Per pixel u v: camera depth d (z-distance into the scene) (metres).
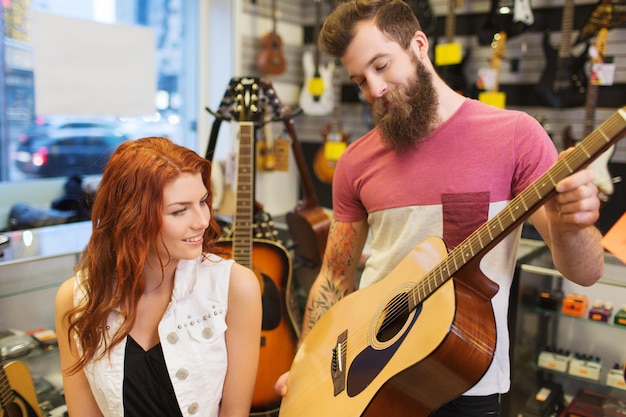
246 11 3.59
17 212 2.88
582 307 2.23
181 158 1.21
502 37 2.92
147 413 1.29
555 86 2.81
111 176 1.21
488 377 1.31
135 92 3.17
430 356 1.04
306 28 3.93
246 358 1.35
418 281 1.22
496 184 1.31
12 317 2.36
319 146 3.86
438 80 1.41
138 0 3.33
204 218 1.22
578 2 2.84
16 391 1.97
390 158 1.46
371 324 1.33
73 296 1.34
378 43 1.32
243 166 2.22
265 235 2.51
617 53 2.78
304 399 1.38
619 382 2.31
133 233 1.18
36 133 2.97
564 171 0.92
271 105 2.42
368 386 1.17
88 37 2.92
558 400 2.49
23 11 2.84
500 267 1.31
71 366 1.35
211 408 1.32
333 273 1.68
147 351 1.29
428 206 1.38
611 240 1.00
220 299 1.32
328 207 3.84
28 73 2.90
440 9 3.28
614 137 0.85
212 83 3.70
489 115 1.35
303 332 1.71
